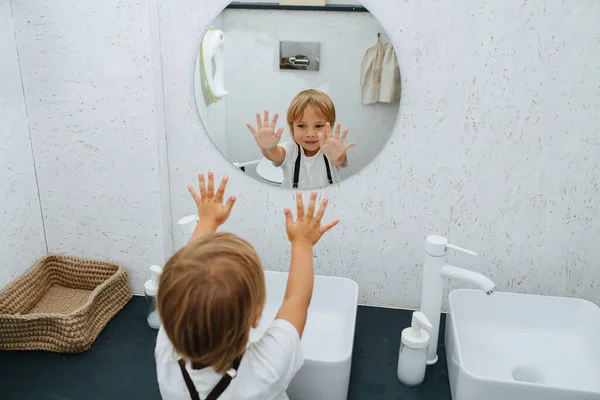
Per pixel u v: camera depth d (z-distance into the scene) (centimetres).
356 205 150
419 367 128
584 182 139
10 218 144
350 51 135
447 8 129
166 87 146
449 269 128
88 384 128
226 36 139
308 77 139
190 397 89
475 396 113
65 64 140
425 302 133
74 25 137
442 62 134
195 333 81
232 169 152
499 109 136
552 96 133
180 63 144
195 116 148
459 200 146
